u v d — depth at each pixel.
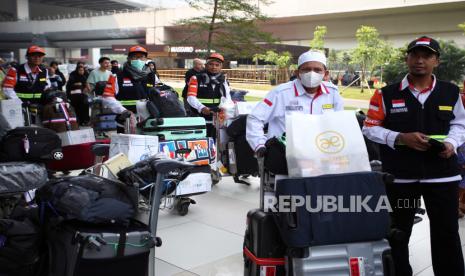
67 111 6.57
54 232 2.90
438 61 3.23
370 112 3.42
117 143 4.85
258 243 2.83
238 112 6.38
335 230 2.60
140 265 2.96
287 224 2.59
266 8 32.72
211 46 14.99
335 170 2.71
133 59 6.57
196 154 5.33
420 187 3.29
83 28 56.59
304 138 2.71
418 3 26.38
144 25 47.31
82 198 2.82
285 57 30.31
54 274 2.87
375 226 2.67
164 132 5.26
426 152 3.20
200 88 6.80
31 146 4.24
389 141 3.24
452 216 3.23
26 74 7.65
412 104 3.23
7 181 3.98
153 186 3.14
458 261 3.25
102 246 2.79
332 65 34.19
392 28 29.66
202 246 4.49
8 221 2.93
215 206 5.81
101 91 11.36
